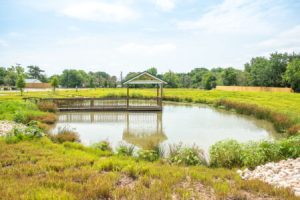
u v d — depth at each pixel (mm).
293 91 47188
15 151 7344
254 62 73000
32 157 6789
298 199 4297
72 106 23812
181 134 13836
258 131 14781
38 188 4508
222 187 4836
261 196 4543
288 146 8008
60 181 4941
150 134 13812
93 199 4207
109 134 13727
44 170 5777
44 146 8367
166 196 4262
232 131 14734
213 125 16781
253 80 64375
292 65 49906
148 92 44062
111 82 74500
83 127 15758
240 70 78688
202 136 13352
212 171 6539
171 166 6824
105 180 5000
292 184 5293
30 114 16266
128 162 6797
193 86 77312
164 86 72000
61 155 7199
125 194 4398
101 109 23734
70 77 84750
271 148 7863
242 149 8023
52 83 44031
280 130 14516
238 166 7492
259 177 6062
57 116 19922
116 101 26641
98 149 8875
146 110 24156
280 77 58750
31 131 9648
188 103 33906
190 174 5812
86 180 5152
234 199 4375
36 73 105312
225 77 70500
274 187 4984
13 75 76625
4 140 8820
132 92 41750
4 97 30578
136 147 10781
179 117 20562
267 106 22422
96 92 43844
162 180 5219
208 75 72938
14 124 12898
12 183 4770
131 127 15930
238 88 57000
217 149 8039
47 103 22188
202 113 23297
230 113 23281
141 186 4762
